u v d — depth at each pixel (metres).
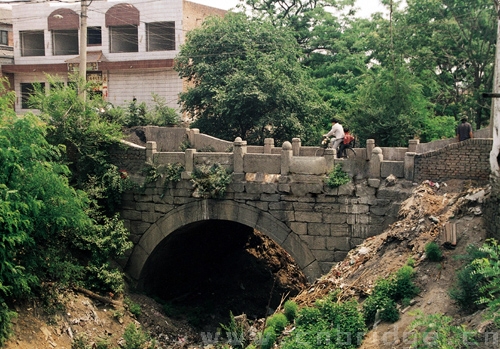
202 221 18.94
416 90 26.11
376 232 16.31
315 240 17.02
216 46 27.02
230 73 26.08
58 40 36.06
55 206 15.15
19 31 36.25
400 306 12.31
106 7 33.97
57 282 16.00
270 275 24.19
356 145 25.55
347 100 29.56
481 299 9.95
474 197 13.96
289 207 17.20
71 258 17.39
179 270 22.31
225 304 22.58
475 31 27.06
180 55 28.02
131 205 19.23
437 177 15.57
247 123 24.84
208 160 18.17
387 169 16.17
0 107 15.22
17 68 35.81
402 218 15.07
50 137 18.62
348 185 16.53
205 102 25.69
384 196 16.14
